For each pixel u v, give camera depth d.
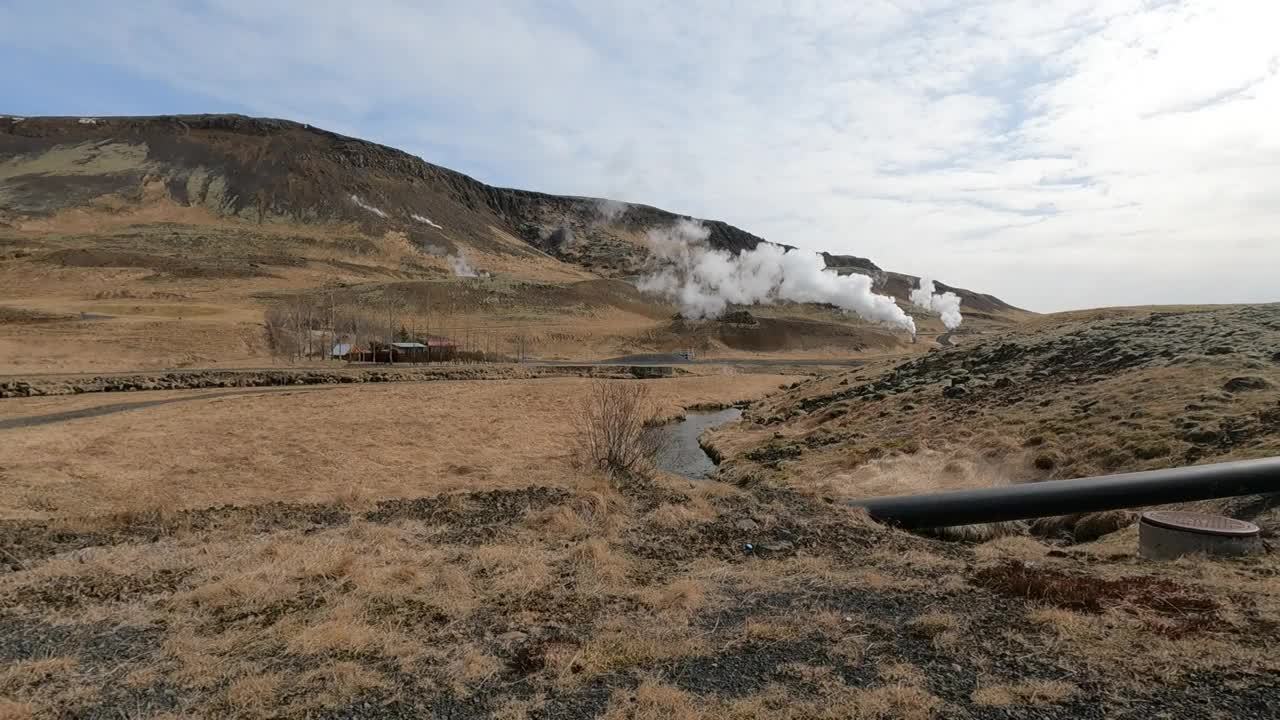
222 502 15.21
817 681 5.62
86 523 11.53
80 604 7.63
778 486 18.09
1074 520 12.31
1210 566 8.08
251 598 7.76
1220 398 16.33
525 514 12.22
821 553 9.88
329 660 6.14
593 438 17.88
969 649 6.15
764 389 59.47
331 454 22.67
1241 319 25.75
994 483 15.66
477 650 6.38
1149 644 6.00
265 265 161.50
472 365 72.88
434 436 27.81
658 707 5.19
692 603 7.67
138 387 46.22
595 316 149.62
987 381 27.14
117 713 5.25
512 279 187.50
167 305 94.88
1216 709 4.88
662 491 14.05
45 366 54.66
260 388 48.44
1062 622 6.61
